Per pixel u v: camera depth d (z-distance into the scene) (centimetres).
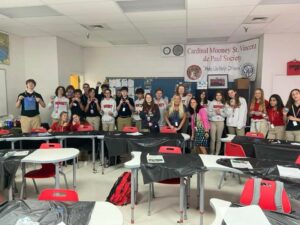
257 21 505
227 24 529
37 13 446
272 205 204
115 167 492
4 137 422
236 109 512
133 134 441
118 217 163
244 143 371
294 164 275
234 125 511
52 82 652
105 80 818
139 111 559
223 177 424
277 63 621
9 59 598
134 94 801
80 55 804
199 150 500
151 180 273
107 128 551
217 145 532
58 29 568
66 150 344
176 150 339
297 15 464
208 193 376
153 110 484
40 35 631
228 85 749
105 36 650
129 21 503
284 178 237
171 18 480
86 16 466
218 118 527
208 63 756
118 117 561
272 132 466
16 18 476
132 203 291
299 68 600
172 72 789
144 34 629
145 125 482
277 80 618
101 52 822
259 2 392
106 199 346
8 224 152
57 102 567
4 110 580
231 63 743
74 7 412
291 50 612
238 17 475
